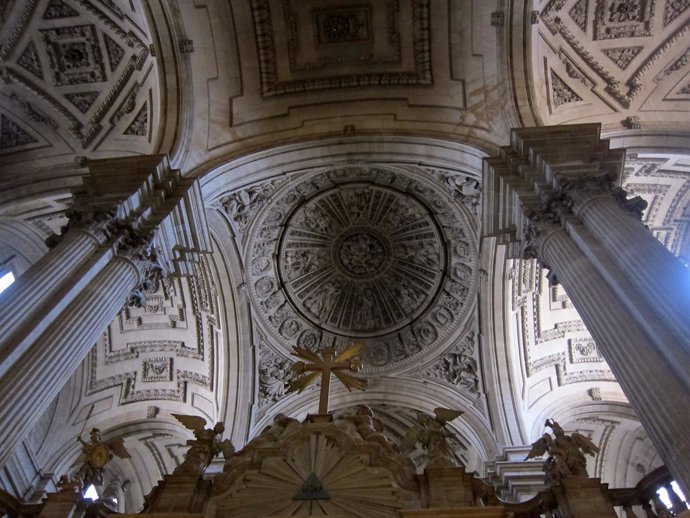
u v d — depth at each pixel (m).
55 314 8.75
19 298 8.52
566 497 6.95
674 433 6.48
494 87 15.65
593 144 11.86
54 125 17.09
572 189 10.62
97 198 11.55
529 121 14.55
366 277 19.92
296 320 19.56
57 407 18.25
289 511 7.00
